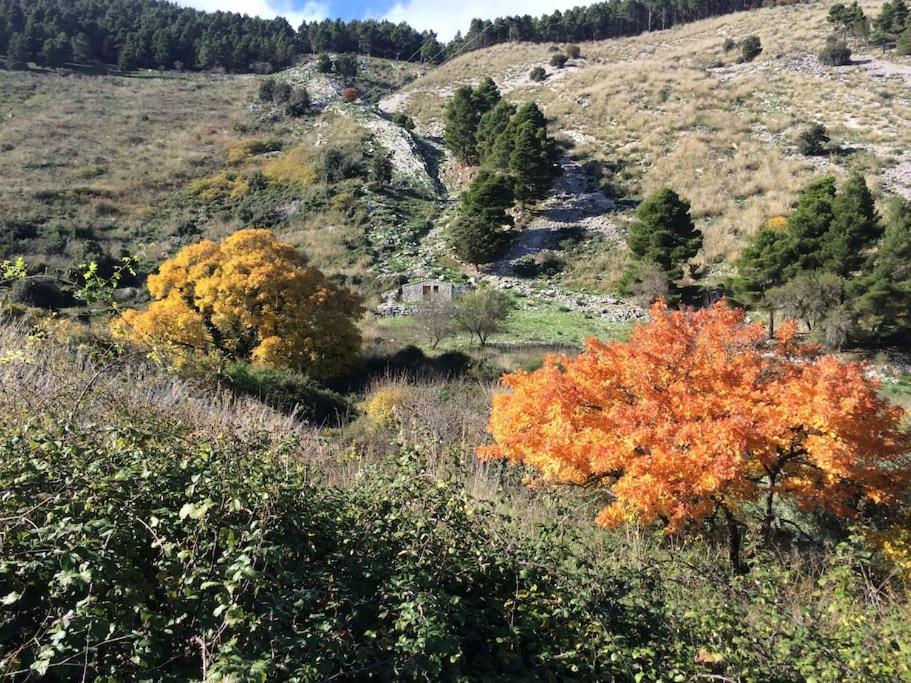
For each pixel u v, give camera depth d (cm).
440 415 1193
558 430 746
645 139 4872
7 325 812
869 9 7169
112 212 4528
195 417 628
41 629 276
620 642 371
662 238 3177
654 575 493
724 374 752
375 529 418
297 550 355
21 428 397
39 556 277
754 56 6388
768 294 2702
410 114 6988
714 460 641
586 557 491
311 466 570
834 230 2730
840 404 678
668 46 8125
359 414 1606
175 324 2038
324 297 2216
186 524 326
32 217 4088
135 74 8812
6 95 6712
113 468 357
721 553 781
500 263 3881
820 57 5909
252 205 4825
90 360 734
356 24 10519
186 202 4816
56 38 8669
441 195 5006
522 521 646
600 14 9656
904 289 2458
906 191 3541
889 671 360
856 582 543
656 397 730
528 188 4234
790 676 362
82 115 6438
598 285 3528
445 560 413
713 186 4044
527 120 4625
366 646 319
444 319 2727
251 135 6203
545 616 391
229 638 292
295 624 310
